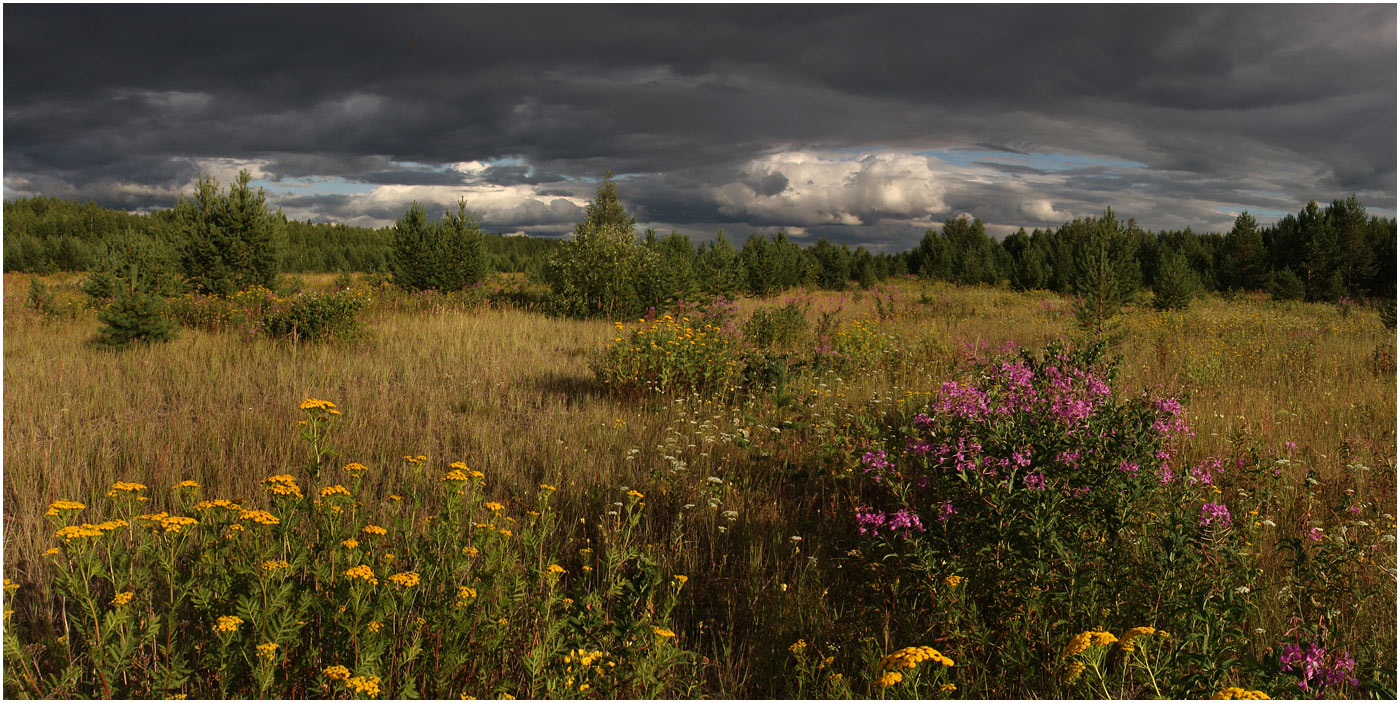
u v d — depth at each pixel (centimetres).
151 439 555
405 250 2139
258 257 1894
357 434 578
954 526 321
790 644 301
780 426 646
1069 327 1522
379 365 905
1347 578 294
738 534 414
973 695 264
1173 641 252
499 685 243
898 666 220
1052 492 309
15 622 294
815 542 407
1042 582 281
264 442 563
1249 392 767
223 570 243
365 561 264
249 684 234
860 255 4647
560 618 258
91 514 407
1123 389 593
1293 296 2994
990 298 2755
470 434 610
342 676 212
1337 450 524
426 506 427
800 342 1274
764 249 2933
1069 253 3662
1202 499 377
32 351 920
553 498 462
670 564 371
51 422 597
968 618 283
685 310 1628
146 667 234
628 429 636
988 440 331
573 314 1730
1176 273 2173
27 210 8406
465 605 242
